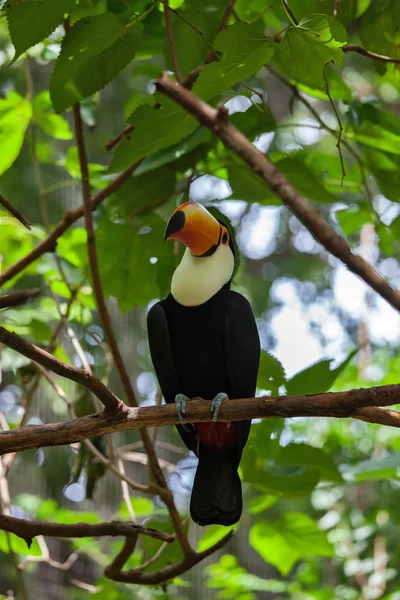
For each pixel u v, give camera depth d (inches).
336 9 301.7
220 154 359.3
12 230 408.5
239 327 306.7
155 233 364.2
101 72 284.2
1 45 418.9
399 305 124.3
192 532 618.2
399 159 354.9
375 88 725.3
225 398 267.0
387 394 211.2
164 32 335.3
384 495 590.6
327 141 786.2
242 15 356.8
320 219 132.3
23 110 377.4
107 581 391.2
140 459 366.3
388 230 378.3
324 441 538.6
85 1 322.3
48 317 453.1
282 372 325.1
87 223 313.3
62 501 681.0
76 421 240.4
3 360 434.0
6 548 377.1
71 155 395.9
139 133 261.3
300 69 220.4
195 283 305.1
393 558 531.8
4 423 362.9
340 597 515.5
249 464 324.5
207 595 653.3
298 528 370.9
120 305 380.5
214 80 223.9
